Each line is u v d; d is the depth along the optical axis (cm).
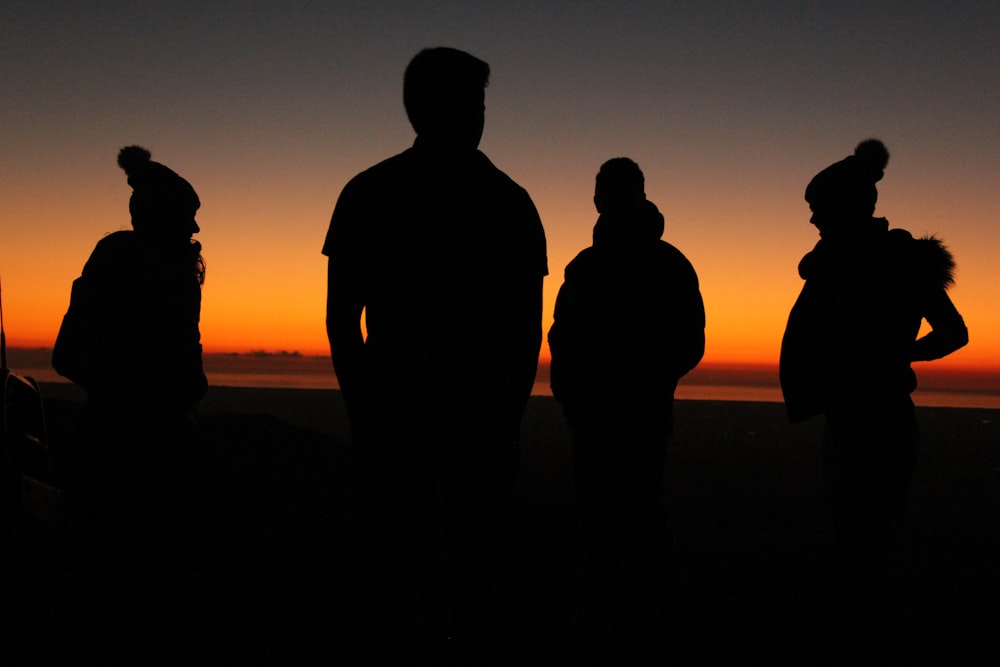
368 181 189
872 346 270
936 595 411
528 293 195
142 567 291
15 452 287
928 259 271
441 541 502
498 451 192
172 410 268
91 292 268
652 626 348
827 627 351
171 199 280
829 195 284
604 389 312
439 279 186
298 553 457
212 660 276
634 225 316
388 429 187
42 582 354
